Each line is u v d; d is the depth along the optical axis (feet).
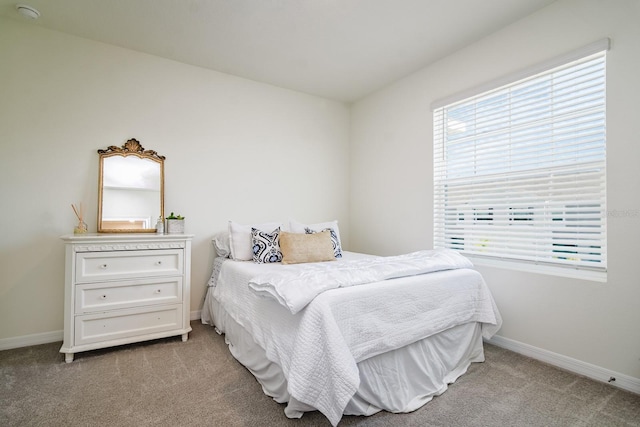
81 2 6.95
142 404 5.27
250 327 6.26
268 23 7.73
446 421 4.93
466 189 8.85
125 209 8.76
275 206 11.41
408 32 8.09
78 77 8.34
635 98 5.81
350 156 13.25
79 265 6.97
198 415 4.99
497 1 6.89
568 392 5.76
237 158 10.66
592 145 6.51
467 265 7.33
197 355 7.22
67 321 6.84
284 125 11.62
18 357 7.04
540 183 7.34
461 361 6.61
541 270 7.28
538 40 7.18
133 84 9.02
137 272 7.56
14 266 7.63
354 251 12.91
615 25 6.03
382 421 4.90
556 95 7.00
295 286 5.07
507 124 7.97
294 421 4.86
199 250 9.98
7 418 4.87
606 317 6.12
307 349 4.49
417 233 10.19
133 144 8.96
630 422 4.92
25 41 7.77
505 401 5.48
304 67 10.00
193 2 6.95
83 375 6.24
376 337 5.08
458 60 8.93
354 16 7.45
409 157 10.49
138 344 7.84
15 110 7.66
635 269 5.79
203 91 10.06
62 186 8.14
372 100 12.08
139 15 7.42
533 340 7.21
